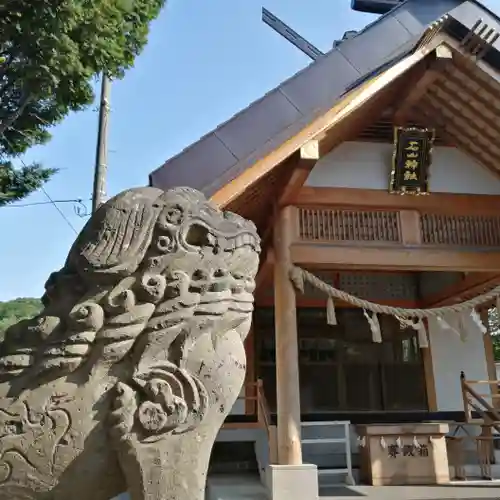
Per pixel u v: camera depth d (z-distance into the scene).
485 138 8.71
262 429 9.44
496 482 8.87
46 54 5.23
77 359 2.65
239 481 8.77
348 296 8.16
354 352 11.62
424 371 11.73
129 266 2.81
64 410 2.62
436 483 8.77
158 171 6.54
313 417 10.99
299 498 6.87
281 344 7.59
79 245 2.94
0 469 2.56
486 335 12.11
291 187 7.62
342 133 8.37
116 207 2.95
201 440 2.72
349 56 7.50
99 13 5.32
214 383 2.79
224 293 2.92
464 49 7.48
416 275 12.29
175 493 2.62
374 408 11.31
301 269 7.97
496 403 11.74
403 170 8.51
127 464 2.61
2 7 4.81
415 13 7.90
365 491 8.15
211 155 6.69
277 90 7.14
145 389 2.66
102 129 10.19
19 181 9.46
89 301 2.77
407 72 8.05
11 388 2.66
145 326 2.75
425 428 9.02
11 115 6.39
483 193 8.93
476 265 8.45
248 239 3.17
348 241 8.29
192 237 3.01
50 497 2.61
